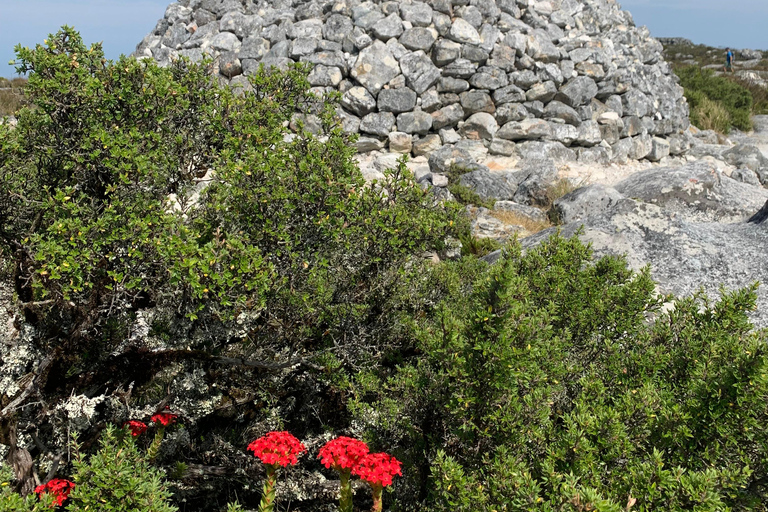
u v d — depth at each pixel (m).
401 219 4.21
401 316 4.66
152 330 4.34
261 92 5.17
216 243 3.58
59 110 4.16
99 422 4.12
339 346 4.46
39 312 4.09
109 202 4.21
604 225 8.26
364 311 4.46
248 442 4.70
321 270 4.14
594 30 16.12
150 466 4.02
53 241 3.39
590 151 14.61
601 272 4.73
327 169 3.99
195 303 4.04
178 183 4.63
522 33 14.70
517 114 14.30
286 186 4.01
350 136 4.64
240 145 4.48
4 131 3.88
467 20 14.31
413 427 3.80
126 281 3.84
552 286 4.46
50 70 4.21
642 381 3.71
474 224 10.72
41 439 4.14
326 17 14.63
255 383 4.75
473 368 3.30
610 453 3.07
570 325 4.35
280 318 4.23
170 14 15.90
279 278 3.95
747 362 3.14
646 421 3.23
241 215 3.99
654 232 7.97
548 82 14.47
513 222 11.15
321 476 4.41
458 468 3.13
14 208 4.09
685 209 11.09
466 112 14.33
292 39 14.28
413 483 3.75
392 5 14.29
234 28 14.86
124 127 4.33
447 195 11.55
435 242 4.45
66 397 4.04
